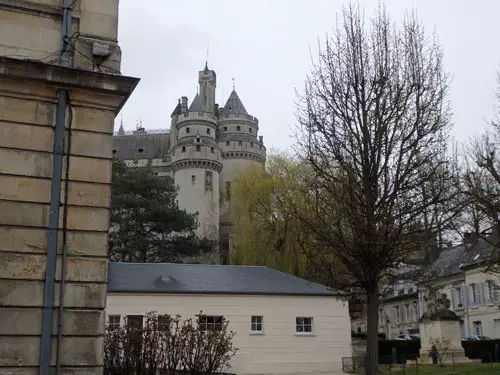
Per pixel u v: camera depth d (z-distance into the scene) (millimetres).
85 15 10836
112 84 10359
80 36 10703
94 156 10180
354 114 13992
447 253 57312
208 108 95062
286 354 28438
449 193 18578
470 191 22000
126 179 51562
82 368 9391
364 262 13250
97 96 10352
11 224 9438
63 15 10641
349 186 13312
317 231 13914
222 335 17703
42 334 9242
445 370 24344
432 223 14133
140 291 27078
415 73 14438
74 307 9547
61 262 9609
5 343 9062
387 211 13242
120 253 49188
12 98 9852
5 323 9109
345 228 13883
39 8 10531
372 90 14039
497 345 31109
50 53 10453
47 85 10023
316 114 14680
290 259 38094
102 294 9750
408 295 59406
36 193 9680
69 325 9453
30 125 9867
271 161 45188
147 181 51781
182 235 52656
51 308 9367
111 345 14453
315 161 15156
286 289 29531
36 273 9414
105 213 10062
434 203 13711
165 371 14719
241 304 28422
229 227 82062
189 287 28172
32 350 9188
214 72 97875
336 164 15969
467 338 41875
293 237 38219
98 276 9781
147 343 14680
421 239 13812
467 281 50250
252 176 45062
